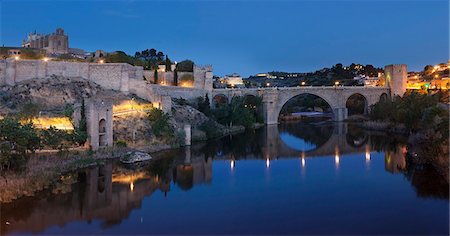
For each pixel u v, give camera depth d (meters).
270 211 33.78
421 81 158.88
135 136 67.19
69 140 56.19
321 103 193.62
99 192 40.38
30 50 117.44
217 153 68.31
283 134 99.50
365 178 46.28
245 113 114.81
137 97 85.25
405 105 91.50
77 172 49.25
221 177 48.25
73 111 62.06
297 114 174.50
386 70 145.88
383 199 37.00
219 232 28.86
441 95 103.94
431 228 29.14
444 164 45.19
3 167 42.75
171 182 45.34
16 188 38.47
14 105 67.44
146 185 43.78
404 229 29.00
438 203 35.28
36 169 45.00
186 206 35.62
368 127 109.50
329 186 42.69
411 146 65.12
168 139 71.19
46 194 39.19
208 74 118.75
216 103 130.00
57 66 80.62
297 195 39.06
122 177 47.47
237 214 33.06
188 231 29.17
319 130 108.75
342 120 139.75
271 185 43.66
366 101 142.62
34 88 73.62
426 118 63.31
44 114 63.56
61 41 140.62
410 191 39.56
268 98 130.00
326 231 28.72
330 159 61.50
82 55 137.88
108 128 61.25
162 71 115.62
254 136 94.81
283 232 28.61
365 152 67.62
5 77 74.81
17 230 29.77
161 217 32.59
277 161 60.50
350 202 36.22
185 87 108.81
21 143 43.50
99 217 32.62
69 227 30.39
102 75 85.50
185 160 59.94
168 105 80.25
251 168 54.47
